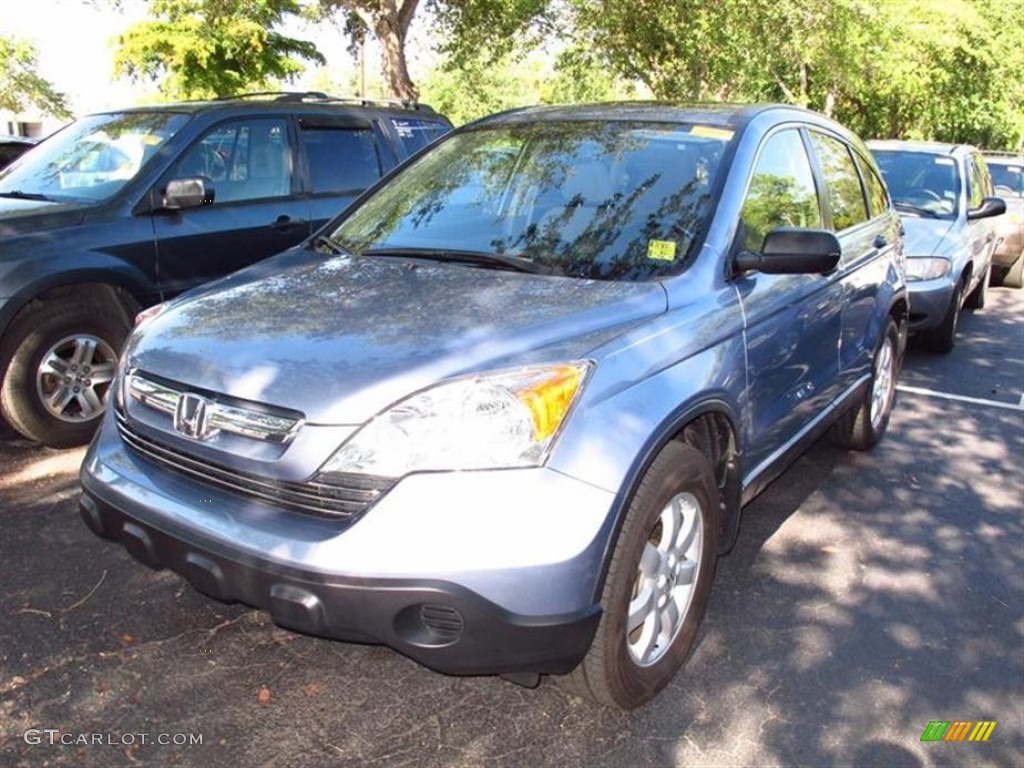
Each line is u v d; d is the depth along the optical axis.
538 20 16.62
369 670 3.29
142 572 3.87
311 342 2.88
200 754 2.83
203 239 5.73
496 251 3.69
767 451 3.95
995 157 17.02
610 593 2.76
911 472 5.49
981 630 3.76
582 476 2.63
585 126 4.24
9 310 4.82
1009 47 27.73
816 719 3.14
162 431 2.93
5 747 2.81
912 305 7.96
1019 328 10.05
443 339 2.83
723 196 3.66
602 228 3.66
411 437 2.57
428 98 43.66
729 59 16.62
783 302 3.84
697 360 3.18
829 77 19.69
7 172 6.12
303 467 2.61
